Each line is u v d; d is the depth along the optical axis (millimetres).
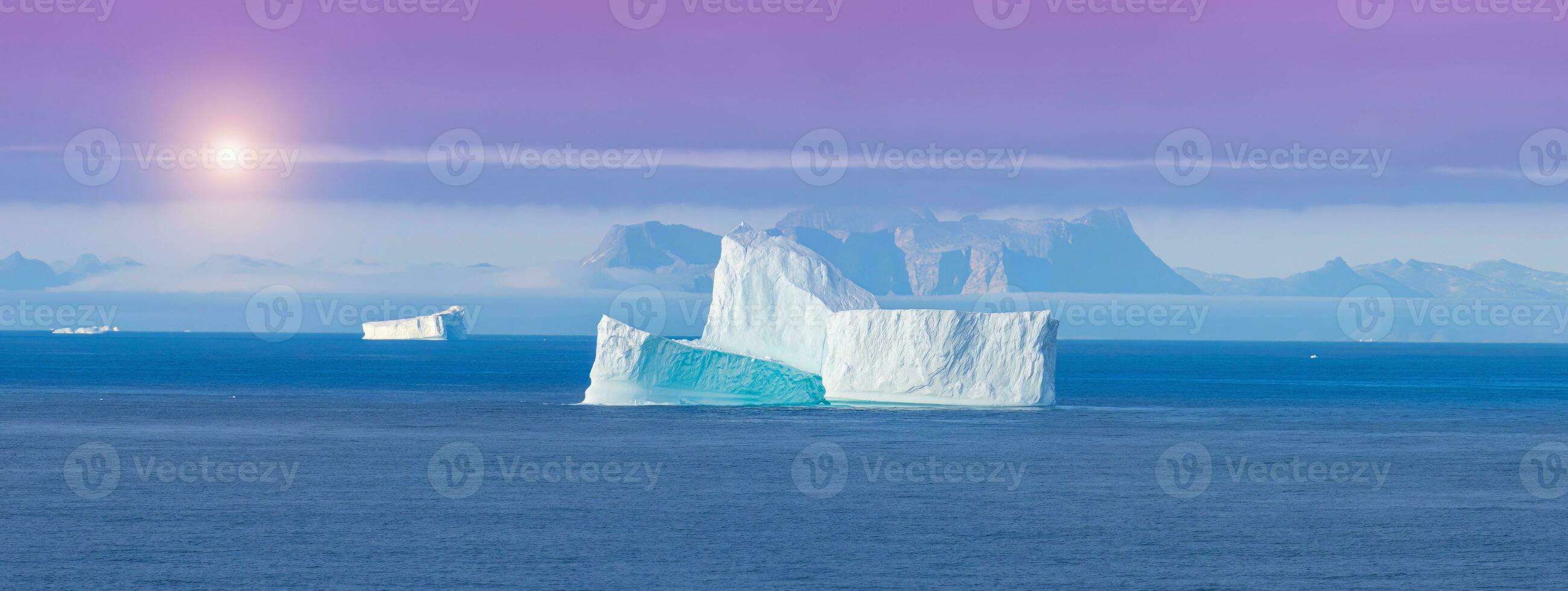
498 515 89750
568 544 79312
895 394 164625
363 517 88312
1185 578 71188
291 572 71000
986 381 162625
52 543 78438
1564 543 81438
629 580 69938
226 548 77500
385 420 173625
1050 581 70375
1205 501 98375
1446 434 162375
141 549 76938
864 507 94625
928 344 163625
